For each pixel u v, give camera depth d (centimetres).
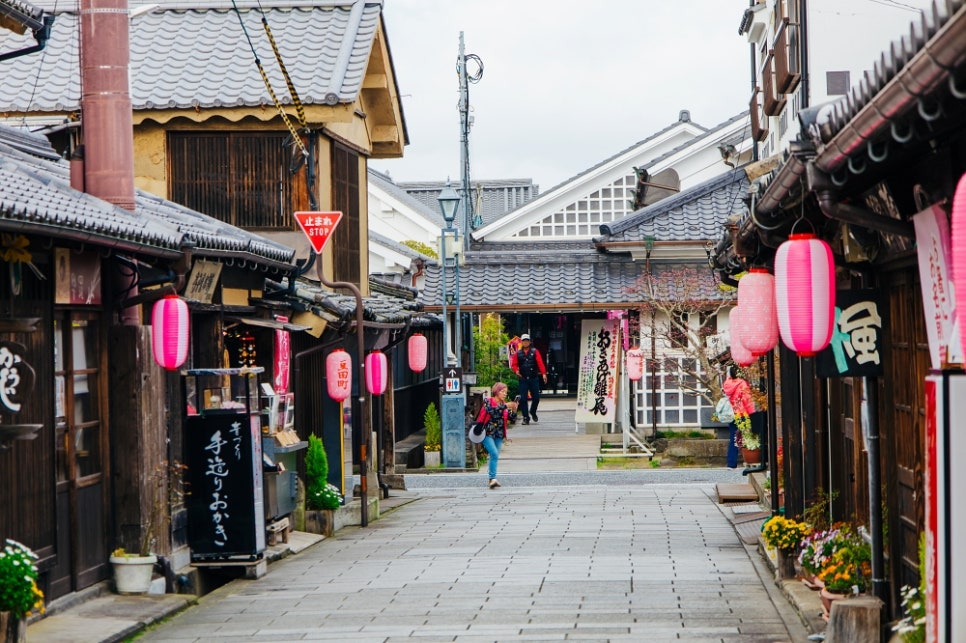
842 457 1140
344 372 1761
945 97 488
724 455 2666
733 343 1265
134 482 1161
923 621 715
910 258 789
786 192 781
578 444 3047
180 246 1141
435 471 2680
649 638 930
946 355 640
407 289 2850
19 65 2033
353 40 2047
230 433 1282
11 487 959
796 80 1510
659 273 2934
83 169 1229
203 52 2034
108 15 1231
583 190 3916
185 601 1137
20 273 970
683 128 3897
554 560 1380
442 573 1306
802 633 929
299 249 1945
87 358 1133
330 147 2075
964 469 525
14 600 838
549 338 4769
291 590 1225
